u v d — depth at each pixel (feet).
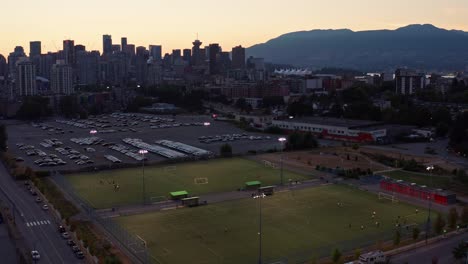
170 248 483.10
